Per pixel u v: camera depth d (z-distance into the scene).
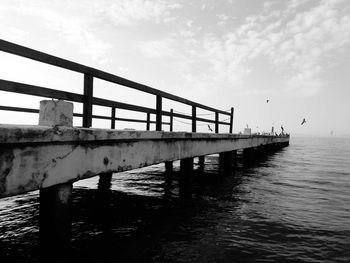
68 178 3.57
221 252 4.32
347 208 7.01
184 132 6.82
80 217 5.79
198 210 6.52
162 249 4.36
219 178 11.01
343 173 13.82
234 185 9.71
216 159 18.83
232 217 6.06
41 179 3.18
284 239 4.89
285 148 36.53
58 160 3.41
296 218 6.09
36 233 4.75
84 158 3.83
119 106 4.75
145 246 4.44
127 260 3.94
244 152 17.23
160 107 5.93
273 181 10.79
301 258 4.18
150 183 9.52
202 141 8.31
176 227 5.36
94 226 5.28
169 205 6.86
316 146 50.72
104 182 7.88
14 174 2.86
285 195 8.40
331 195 8.54
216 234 5.05
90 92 3.97
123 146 4.65
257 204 7.22
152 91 5.45
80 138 3.66
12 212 5.91
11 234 4.68
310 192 8.94
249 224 5.64
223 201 7.42
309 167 16.22
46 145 3.23
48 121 3.33
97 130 3.95
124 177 10.78
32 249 4.11
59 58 3.42
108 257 4.00
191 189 8.08
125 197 7.52
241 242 4.72
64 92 3.60
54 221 3.51
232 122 11.72
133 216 5.95
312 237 5.00
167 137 6.01
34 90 3.20
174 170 12.95
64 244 3.64
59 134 3.31
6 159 2.78
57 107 3.37
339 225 5.67
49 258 3.51
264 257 4.19
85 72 3.84
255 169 14.12
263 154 23.03
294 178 11.82
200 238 4.85
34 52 3.10
